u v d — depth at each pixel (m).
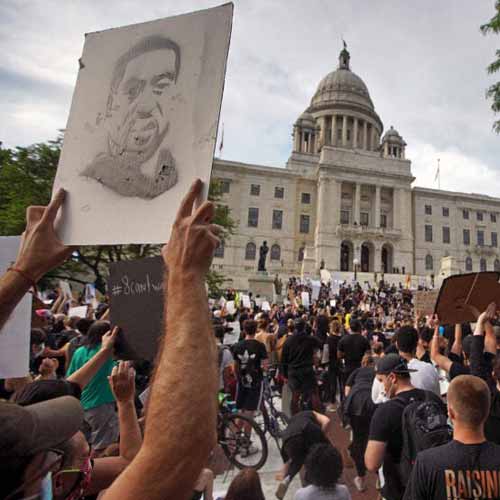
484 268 69.75
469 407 2.42
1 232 24.05
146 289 2.58
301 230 66.19
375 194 66.94
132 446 2.28
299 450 3.96
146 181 1.59
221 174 64.62
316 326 10.84
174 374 0.92
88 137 1.76
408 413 3.21
